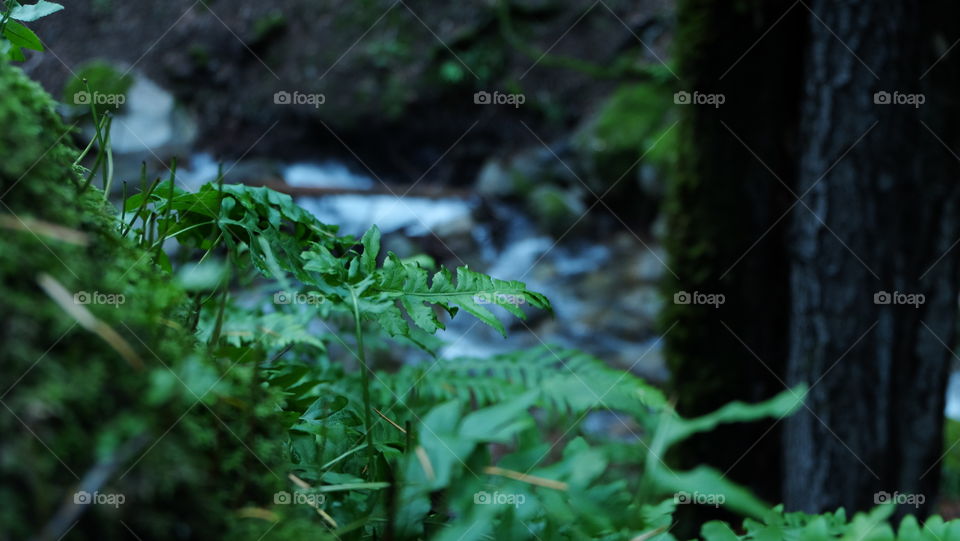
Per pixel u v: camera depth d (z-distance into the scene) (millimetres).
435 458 642
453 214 8609
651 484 609
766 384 3609
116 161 7711
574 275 7805
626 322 6969
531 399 658
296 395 975
